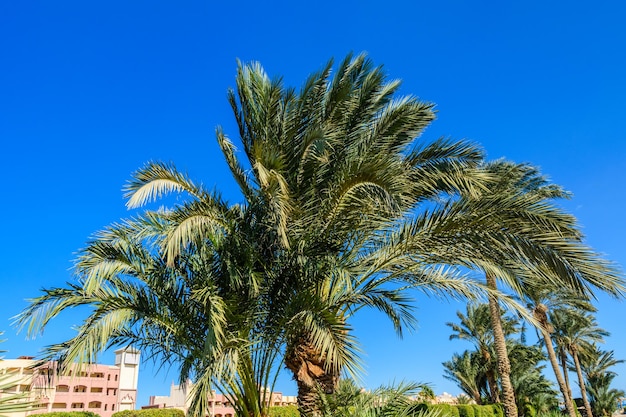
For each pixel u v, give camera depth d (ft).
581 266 19.27
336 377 24.35
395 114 26.73
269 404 24.34
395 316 27.89
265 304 24.22
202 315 24.23
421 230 22.76
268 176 22.07
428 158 25.82
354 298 24.49
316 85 28.09
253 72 28.63
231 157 26.21
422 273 24.61
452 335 106.93
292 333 23.36
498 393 105.70
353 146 27.07
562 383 76.89
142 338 24.61
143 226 25.02
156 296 23.36
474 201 21.80
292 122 27.02
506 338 105.19
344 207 23.67
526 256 20.66
